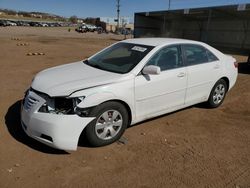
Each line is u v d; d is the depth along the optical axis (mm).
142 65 4414
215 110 5996
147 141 4375
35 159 3709
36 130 3730
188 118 5445
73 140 3695
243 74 10672
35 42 24297
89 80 3994
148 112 4609
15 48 17547
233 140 4559
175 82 4852
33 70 9789
